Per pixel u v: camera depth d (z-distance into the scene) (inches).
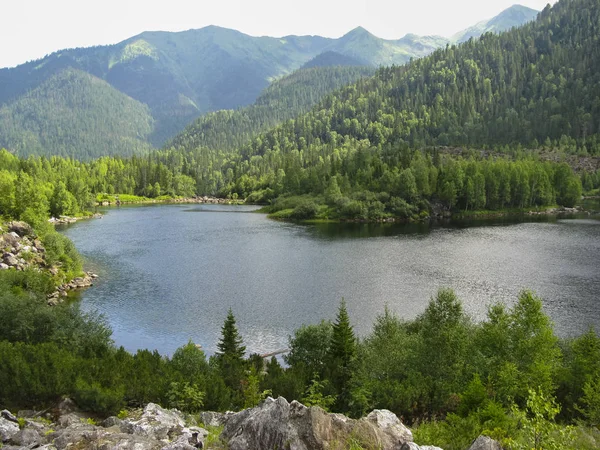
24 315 1899.6
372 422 922.1
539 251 4559.5
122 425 1103.6
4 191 5472.4
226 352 1940.2
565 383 1595.7
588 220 6939.0
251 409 1011.3
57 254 3708.2
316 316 2783.0
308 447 841.5
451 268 3912.4
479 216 7755.9
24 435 1005.8
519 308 1726.1
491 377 1566.2
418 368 1674.5
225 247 5054.1
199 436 995.3
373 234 5900.6
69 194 7741.1
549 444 845.8
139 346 2372.0
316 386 1574.8
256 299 3132.4
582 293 3149.6
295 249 4901.6
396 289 3312.0
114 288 3427.7
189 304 3038.9
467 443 1059.9
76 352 1787.6
